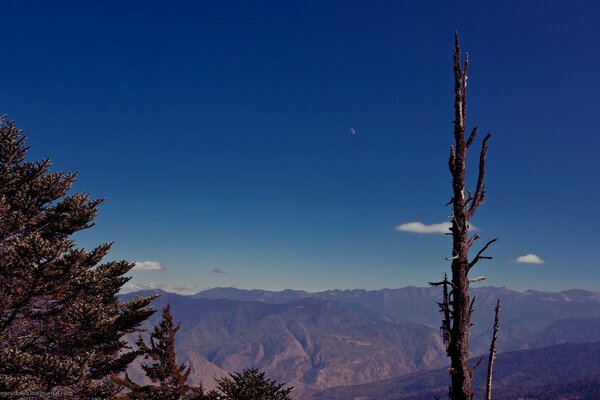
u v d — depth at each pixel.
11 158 17.45
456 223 8.04
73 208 18.33
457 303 7.93
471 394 7.73
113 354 20.36
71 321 15.60
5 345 15.96
